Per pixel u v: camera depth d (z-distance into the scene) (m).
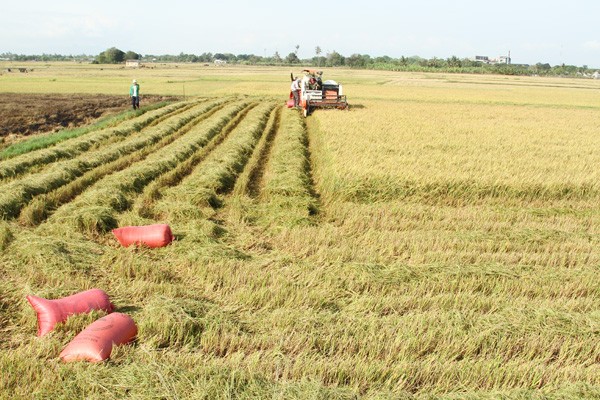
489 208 11.44
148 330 5.59
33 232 8.76
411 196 11.95
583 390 4.76
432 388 4.84
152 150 16.44
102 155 14.95
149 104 35.88
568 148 17.83
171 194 11.18
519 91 59.84
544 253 8.68
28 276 7.05
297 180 12.41
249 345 5.41
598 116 31.64
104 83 59.88
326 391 4.51
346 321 5.93
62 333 5.55
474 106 37.03
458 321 5.88
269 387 4.55
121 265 7.29
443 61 160.00
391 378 4.84
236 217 10.09
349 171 12.34
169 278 7.22
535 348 5.53
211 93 44.09
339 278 7.15
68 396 4.43
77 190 11.66
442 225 10.06
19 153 15.75
